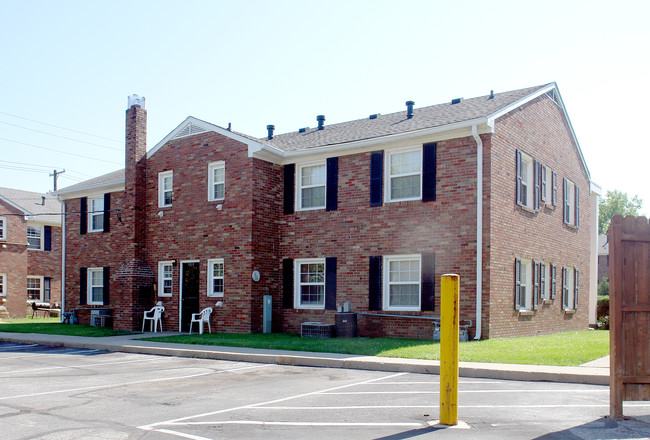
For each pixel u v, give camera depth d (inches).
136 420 287.0
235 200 775.1
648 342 285.9
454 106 791.1
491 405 312.3
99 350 629.9
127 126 891.4
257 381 409.7
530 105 754.2
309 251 767.7
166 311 839.7
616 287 284.5
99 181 1024.2
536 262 745.6
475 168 645.3
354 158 739.4
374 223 714.8
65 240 1050.1
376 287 702.5
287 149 799.7
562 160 862.5
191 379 421.4
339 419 284.8
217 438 250.8
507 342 581.9
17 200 1384.1
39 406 322.7
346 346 560.1
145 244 875.4
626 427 264.2
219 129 800.9
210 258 796.0
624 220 289.7
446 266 655.8
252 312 749.3
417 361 461.1
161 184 871.1
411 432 256.4
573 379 387.2
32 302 1305.4
